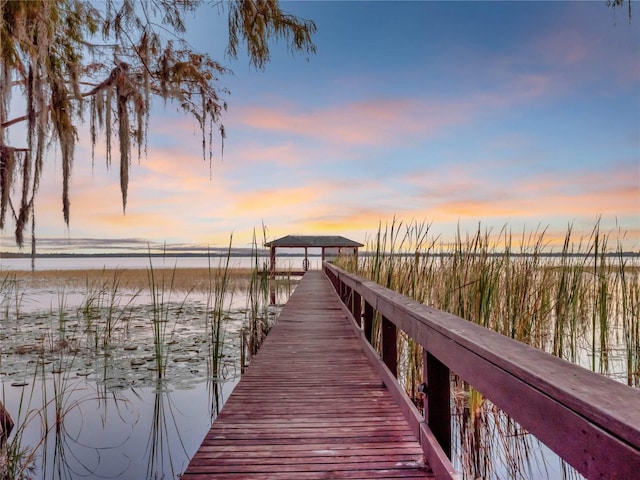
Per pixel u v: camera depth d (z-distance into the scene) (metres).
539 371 0.96
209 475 2.02
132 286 20.14
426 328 1.98
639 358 4.26
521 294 3.92
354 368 4.11
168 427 3.75
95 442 3.47
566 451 0.81
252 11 4.36
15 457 2.91
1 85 3.49
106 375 5.10
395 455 2.22
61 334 7.48
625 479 0.64
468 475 2.78
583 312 5.18
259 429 2.59
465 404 3.77
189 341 7.18
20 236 4.56
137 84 5.65
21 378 4.98
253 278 7.74
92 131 5.41
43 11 3.43
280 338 5.63
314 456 2.22
